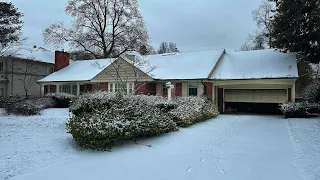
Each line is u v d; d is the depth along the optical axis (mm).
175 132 9680
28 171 5102
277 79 16359
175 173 5133
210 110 14898
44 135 8609
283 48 18312
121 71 19906
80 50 32562
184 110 11680
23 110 14828
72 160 5930
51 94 21609
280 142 8109
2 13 23859
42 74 32375
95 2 32031
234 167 5543
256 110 19562
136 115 8297
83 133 6727
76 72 24844
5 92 28562
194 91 18688
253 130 10453
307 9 15078
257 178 4875
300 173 5137
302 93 20828
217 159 6160
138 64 19578
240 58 20781
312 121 12484
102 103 9203
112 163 5742
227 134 9539
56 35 30641
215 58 20531
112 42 33188
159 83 19844
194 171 5270
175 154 6613
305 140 8266
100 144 6668
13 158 5883
